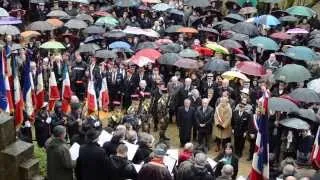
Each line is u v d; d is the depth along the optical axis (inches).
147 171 495.2
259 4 1389.0
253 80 894.4
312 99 767.7
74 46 1071.6
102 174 491.8
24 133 652.1
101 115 871.7
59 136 486.6
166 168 498.6
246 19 1254.3
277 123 735.7
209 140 821.2
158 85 848.3
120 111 848.3
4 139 470.3
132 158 557.6
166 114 829.2
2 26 1023.6
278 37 1082.1
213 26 1149.1
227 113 775.7
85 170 488.7
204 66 904.9
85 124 634.2
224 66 894.4
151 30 1092.5
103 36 1050.1
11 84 598.5
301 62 987.3
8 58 598.9
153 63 928.3
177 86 853.8
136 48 1014.4
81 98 911.0
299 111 729.6
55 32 1115.9
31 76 679.1
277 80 853.2
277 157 740.7
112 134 604.1
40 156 541.3
